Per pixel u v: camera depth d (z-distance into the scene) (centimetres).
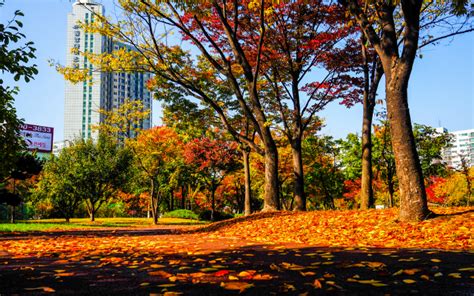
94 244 853
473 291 300
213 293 310
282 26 1445
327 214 1119
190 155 2947
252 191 4134
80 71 1439
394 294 295
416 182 824
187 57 1591
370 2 877
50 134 5834
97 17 1398
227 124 1488
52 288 344
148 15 1379
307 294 296
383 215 938
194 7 1177
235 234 1024
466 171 3073
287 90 1650
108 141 2989
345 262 447
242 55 1395
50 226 1964
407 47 833
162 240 911
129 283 362
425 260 443
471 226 698
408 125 843
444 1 1220
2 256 617
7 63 628
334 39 1443
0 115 1138
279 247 629
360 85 1516
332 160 3381
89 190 2909
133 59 1473
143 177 3309
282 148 2823
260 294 302
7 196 2117
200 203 4591
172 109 1733
